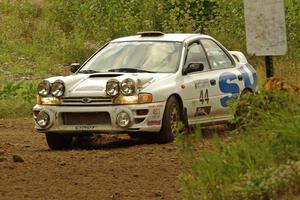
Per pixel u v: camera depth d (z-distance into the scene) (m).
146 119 27.64
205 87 30.30
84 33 59.88
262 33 22.23
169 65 29.61
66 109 27.92
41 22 64.62
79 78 28.73
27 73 53.31
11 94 41.94
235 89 31.88
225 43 55.31
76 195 19.78
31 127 35.28
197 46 31.06
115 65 30.05
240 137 19.70
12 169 23.03
